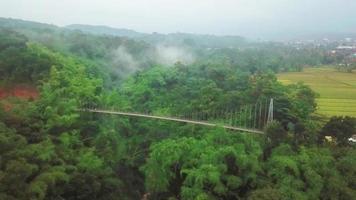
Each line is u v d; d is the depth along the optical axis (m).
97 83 83.94
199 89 96.50
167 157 51.38
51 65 81.12
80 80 79.12
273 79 104.56
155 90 104.50
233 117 72.00
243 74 117.06
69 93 68.94
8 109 56.03
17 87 73.69
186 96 96.06
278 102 69.00
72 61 99.81
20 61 78.31
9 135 43.81
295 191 43.31
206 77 114.75
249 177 47.56
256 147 53.19
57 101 61.84
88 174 47.34
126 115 75.44
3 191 35.31
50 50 113.00
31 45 101.19
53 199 42.19
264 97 72.44
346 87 124.00
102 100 77.62
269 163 50.12
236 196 47.12
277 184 45.72
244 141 55.47
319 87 123.25
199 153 51.62
